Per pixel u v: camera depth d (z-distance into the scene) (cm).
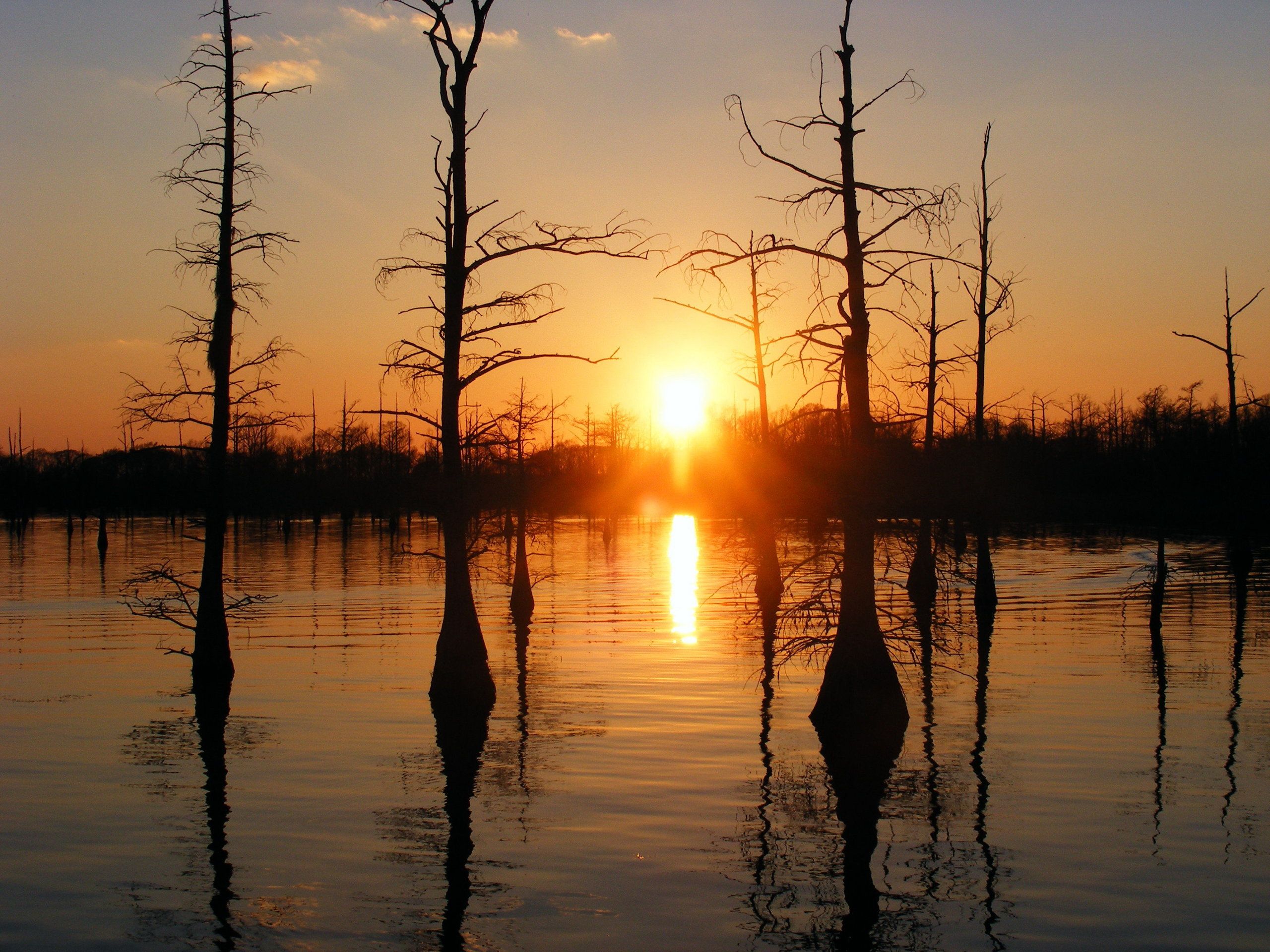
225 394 2292
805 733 1742
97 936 959
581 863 1144
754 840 1211
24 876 1109
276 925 980
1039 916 988
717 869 1123
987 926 967
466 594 2058
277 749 1658
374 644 2836
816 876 1098
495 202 2017
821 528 1886
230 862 1148
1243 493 4606
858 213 1738
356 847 1196
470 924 982
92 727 1823
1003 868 1114
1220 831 1221
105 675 2356
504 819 1291
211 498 2302
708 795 1391
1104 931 952
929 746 1630
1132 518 7119
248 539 8338
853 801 1355
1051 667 2312
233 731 1781
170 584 4491
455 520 2062
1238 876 1082
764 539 2897
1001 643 2677
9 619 3419
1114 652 2523
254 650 2738
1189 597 3697
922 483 1827
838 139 1736
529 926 978
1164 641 2692
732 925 980
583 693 2112
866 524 1767
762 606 3155
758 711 1925
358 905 1028
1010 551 6044
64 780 1480
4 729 1811
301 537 8725
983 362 3272
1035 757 1555
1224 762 1518
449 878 1101
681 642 2845
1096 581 4312
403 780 1469
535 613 3522
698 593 4250
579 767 1534
